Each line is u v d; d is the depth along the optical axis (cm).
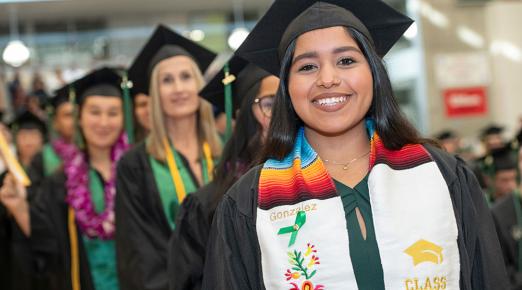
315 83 201
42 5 1191
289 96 216
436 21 1393
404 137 207
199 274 305
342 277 189
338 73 201
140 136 484
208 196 309
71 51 1239
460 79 1384
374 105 212
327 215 195
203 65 426
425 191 195
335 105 202
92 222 426
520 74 1384
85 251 428
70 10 1224
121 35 1265
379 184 197
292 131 216
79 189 434
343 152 216
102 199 433
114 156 448
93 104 443
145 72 428
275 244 196
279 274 193
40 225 442
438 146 215
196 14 1290
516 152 624
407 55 1383
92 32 1259
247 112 308
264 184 206
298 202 199
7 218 482
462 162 211
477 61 1391
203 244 304
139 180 371
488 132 971
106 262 425
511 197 561
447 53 1388
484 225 200
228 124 345
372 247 193
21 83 1201
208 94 359
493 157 632
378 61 208
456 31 1395
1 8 1187
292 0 231
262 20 240
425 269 188
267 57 253
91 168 446
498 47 1402
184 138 385
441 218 192
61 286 447
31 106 1084
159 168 372
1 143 467
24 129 716
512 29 1392
